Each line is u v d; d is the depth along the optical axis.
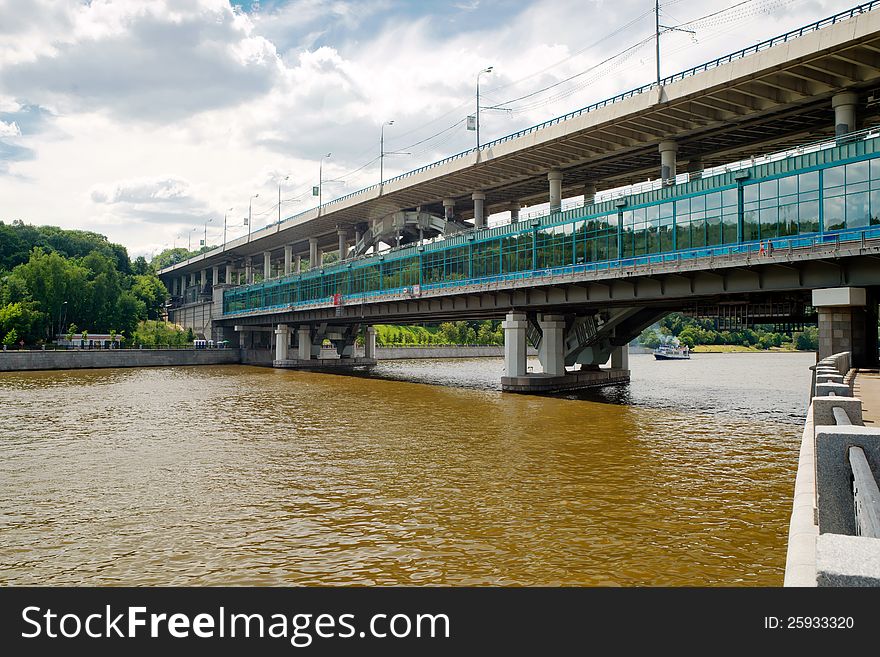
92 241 177.75
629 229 47.78
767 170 38.56
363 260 83.69
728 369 100.12
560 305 53.19
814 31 42.31
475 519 18.62
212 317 132.25
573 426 36.62
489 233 61.47
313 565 14.98
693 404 47.53
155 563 15.21
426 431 35.12
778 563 14.93
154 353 109.31
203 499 21.03
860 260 33.62
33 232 162.50
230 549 16.16
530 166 72.56
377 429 36.03
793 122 54.34
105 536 17.23
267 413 43.78
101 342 119.12
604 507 19.80
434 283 65.31
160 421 39.91
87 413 44.00
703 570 14.49
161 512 19.53
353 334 114.25
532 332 64.69
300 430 35.94
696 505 19.97
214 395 56.97
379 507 19.97
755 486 22.33
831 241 34.72
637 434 33.62
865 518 3.70
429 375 86.62
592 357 64.25
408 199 91.56
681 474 24.19
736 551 15.78
